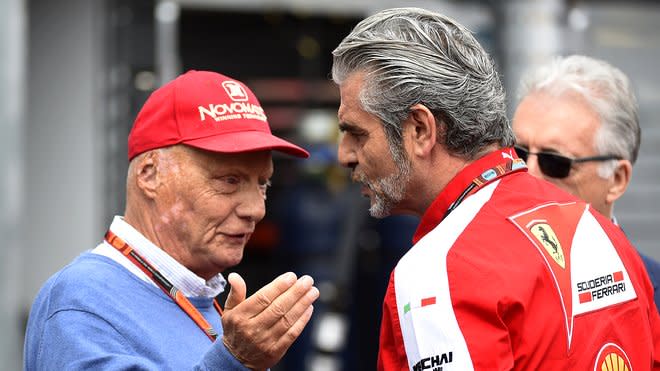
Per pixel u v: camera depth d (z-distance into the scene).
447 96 7.72
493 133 7.92
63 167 24.59
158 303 8.05
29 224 24.55
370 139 7.91
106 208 23.78
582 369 7.18
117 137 23.77
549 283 7.26
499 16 22.98
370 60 7.84
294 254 23.25
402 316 7.25
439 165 7.87
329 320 22.44
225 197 8.11
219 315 8.85
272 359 7.25
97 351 7.43
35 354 7.86
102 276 7.95
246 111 8.33
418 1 24.00
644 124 27.94
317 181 23.80
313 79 32.09
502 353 6.93
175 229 8.16
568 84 10.08
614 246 7.88
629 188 27.61
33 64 24.44
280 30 31.08
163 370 7.67
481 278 7.08
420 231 8.00
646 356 7.68
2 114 17.56
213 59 31.52
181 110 8.12
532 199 7.75
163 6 25.97
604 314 7.47
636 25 27.09
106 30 23.88
